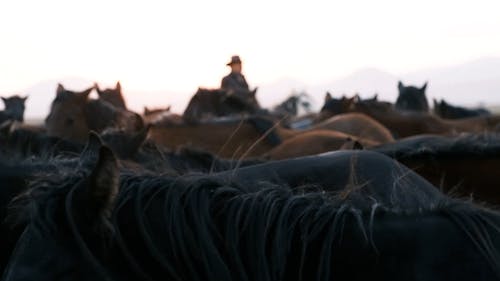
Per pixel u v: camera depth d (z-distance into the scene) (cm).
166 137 895
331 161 313
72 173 224
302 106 2227
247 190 238
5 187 356
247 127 898
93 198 207
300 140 773
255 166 313
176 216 221
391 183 299
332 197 241
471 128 1163
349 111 1316
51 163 291
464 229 225
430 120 1179
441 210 233
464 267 219
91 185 206
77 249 207
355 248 222
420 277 217
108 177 205
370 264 221
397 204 256
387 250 222
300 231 225
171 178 233
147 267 218
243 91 1277
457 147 464
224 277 216
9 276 204
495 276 219
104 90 1273
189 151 495
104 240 212
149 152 513
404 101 1570
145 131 519
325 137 769
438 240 223
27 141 573
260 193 232
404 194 289
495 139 484
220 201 230
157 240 220
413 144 497
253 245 222
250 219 225
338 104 1341
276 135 877
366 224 226
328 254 221
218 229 225
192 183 230
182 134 894
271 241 223
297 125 1301
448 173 469
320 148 751
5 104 1509
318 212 228
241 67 1298
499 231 228
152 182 229
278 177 302
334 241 224
